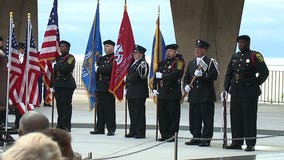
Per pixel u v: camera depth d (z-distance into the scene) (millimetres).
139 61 14133
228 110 22953
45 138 3113
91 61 15227
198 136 13180
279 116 21469
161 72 13508
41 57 14758
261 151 12367
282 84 30891
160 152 12055
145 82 14344
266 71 12117
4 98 12266
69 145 4508
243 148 12828
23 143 3057
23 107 12641
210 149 12539
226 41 26453
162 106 13641
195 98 13008
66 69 14945
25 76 12844
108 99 14883
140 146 12930
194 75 13000
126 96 14367
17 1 25938
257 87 12273
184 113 21703
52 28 14750
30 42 13062
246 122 12266
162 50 14062
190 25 26234
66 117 15258
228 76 12492
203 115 13000
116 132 15766
